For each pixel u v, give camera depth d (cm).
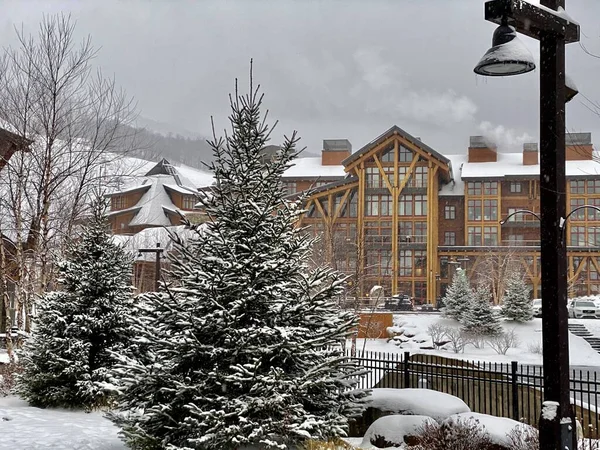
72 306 1415
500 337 3638
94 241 1498
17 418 1213
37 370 1397
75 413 1333
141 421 833
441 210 6862
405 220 6419
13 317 2583
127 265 1514
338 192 6494
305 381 802
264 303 841
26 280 1905
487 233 6688
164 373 800
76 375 1348
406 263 6384
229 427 745
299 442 797
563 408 586
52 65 1898
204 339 836
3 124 1870
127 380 801
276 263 844
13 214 1922
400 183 6381
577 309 4638
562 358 591
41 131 1922
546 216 608
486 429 875
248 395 788
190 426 778
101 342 1419
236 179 902
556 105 612
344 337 898
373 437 973
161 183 7869
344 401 869
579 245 6231
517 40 627
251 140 912
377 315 3925
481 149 7106
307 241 920
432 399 1033
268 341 827
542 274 607
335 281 868
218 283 827
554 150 609
